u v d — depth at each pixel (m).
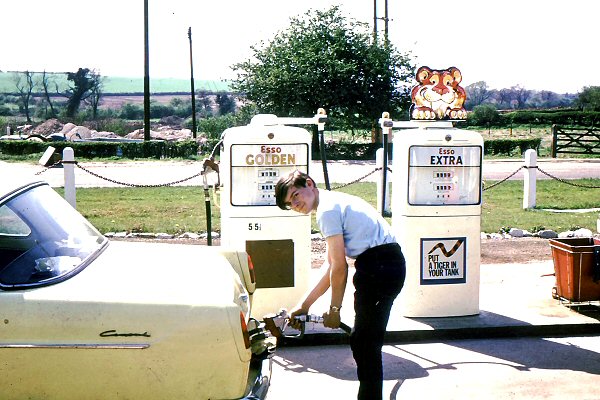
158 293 3.70
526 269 9.16
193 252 4.67
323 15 34.03
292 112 33.38
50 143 33.38
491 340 6.52
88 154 33.12
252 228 6.47
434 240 6.79
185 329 3.61
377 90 33.88
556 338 6.57
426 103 7.14
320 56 33.03
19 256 3.88
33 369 3.56
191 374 3.63
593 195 17.25
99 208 14.61
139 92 123.12
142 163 29.03
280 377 5.59
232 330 3.63
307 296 4.64
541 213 13.93
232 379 3.66
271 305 6.57
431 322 6.70
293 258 6.55
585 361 5.93
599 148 37.31
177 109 93.06
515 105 129.25
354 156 32.78
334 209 4.43
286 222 6.52
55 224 4.32
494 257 9.95
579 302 7.04
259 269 6.51
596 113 60.00
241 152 6.47
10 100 90.25
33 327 3.55
